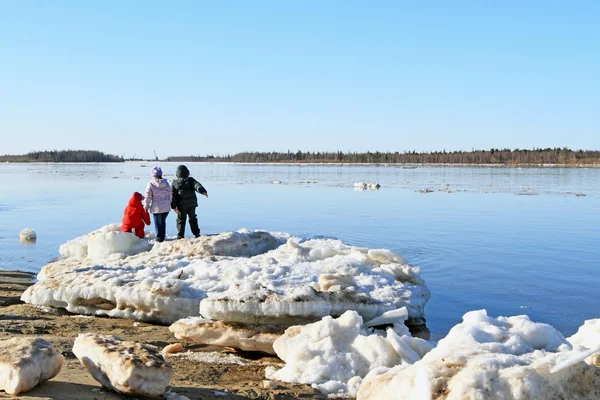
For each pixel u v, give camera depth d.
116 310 9.97
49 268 12.48
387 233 21.33
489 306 11.44
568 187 48.72
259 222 24.75
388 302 9.57
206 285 10.01
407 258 16.39
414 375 4.95
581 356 4.80
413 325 9.88
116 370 5.02
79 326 9.16
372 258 11.92
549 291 12.64
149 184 14.63
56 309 10.45
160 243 12.94
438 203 34.00
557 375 4.80
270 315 8.46
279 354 7.26
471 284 13.30
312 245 13.34
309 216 27.11
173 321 9.56
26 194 41.97
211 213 28.36
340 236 20.55
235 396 5.84
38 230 22.36
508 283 13.38
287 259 11.66
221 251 12.41
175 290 9.56
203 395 5.71
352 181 61.16
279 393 6.07
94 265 11.78
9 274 13.83
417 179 65.19
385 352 6.81
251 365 7.35
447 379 4.78
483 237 20.30
